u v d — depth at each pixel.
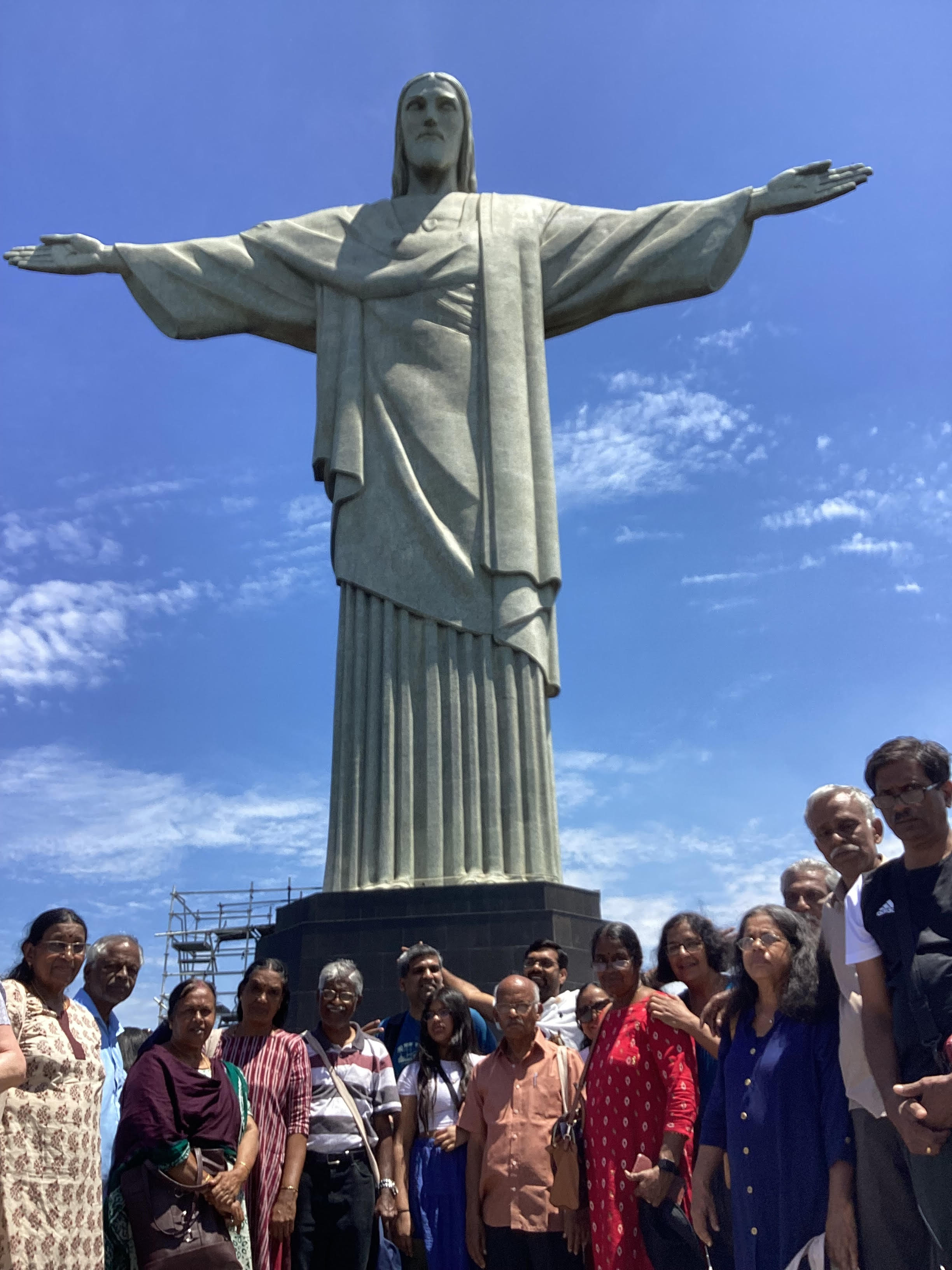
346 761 19.11
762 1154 8.17
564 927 17.28
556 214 21.70
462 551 19.66
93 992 10.62
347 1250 10.13
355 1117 10.55
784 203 20.42
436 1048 10.98
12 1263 8.01
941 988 7.05
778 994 8.55
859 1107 7.87
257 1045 10.52
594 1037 10.92
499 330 20.64
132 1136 8.92
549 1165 9.77
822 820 8.72
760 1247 8.03
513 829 18.47
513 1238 9.63
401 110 22.42
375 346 20.89
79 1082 8.69
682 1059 9.40
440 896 17.53
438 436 20.14
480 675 19.17
